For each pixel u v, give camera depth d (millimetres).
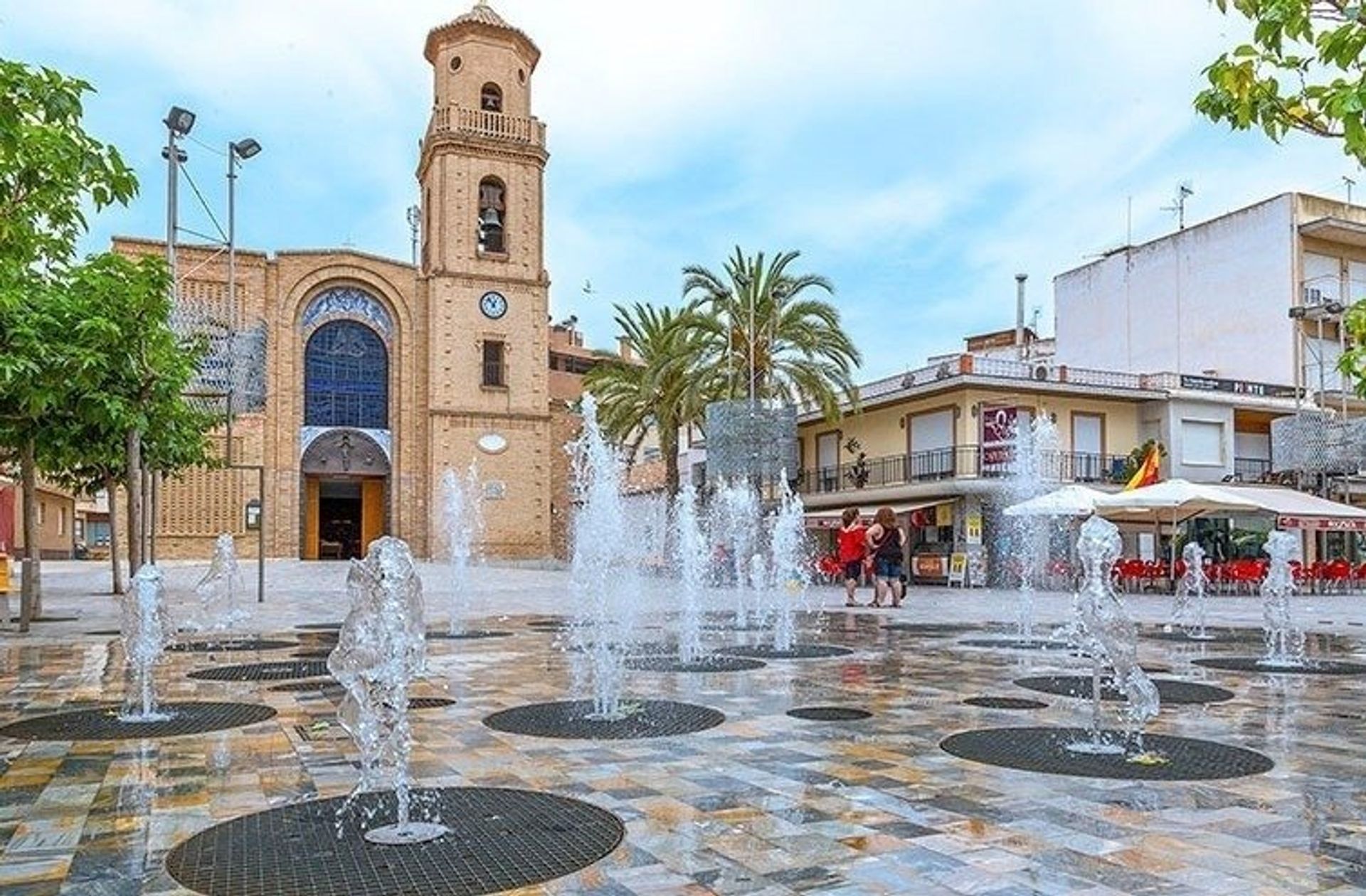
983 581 31312
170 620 15273
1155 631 15719
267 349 38156
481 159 40656
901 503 34031
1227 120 5094
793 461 31609
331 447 39219
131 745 6594
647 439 56656
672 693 8875
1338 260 36688
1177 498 23359
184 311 24828
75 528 50719
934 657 11633
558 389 59156
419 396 40125
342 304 39688
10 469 23469
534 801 5195
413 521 39656
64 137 5898
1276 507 26266
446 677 9914
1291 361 35531
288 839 4559
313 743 6625
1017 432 32688
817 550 38281
